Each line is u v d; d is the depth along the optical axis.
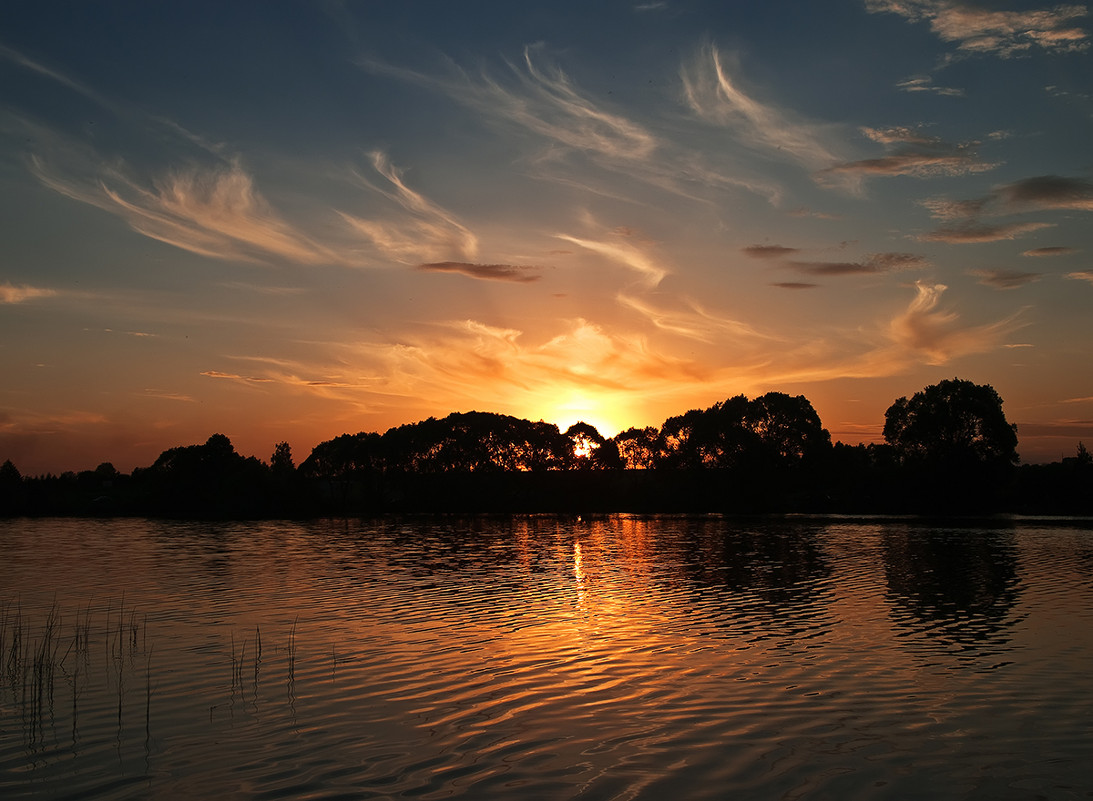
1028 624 31.30
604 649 27.17
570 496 138.25
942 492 123.88
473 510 136.88
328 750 17.69
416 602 37.75
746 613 34.22
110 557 61.25
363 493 145.38
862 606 35.81
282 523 107.38
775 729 18.91
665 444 141.50
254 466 141.38
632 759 17.08
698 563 54.34
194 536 84.00
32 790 15.73
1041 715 19.84
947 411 123.25
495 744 18.00
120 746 18.08
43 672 24.33
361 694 21.91
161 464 144.88
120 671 24.48
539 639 28.84
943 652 26.53
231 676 23.83
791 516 115.88
